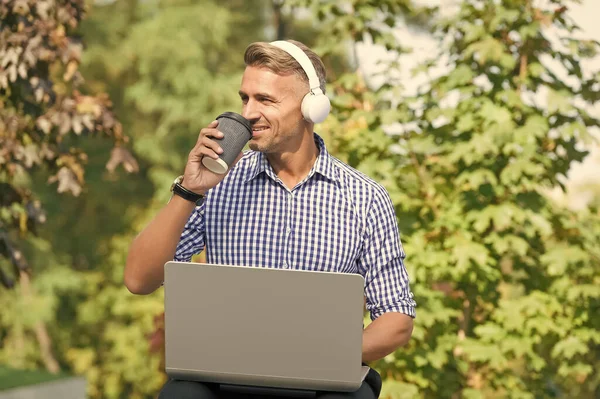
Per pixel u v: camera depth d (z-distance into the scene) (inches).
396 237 123.6
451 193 253.3
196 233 122.6
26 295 796.0
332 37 266.8
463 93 252.4
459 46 262.5
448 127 255.1
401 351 241.6
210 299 105.0
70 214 840.3
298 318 104.2
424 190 253.3
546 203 253.1
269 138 116.5
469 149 243.6
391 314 121.2
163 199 802.8
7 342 794.8
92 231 844.0
